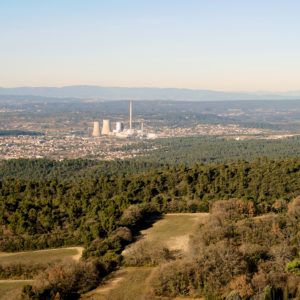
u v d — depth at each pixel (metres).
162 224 97.19
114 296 65.56
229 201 101.00
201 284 66.12
